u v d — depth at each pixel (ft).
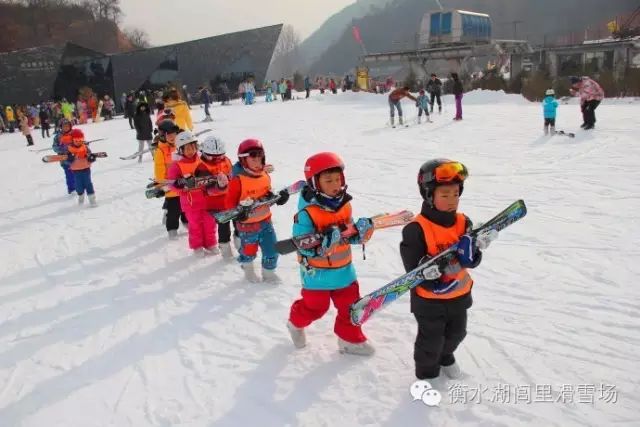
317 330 15.90
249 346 15.31
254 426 11.84
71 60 141.59
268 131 64.54
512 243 21.42
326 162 12.72
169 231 25.62
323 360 14.23
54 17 254.47
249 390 13.16
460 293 11.79
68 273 22.24
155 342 15.99
